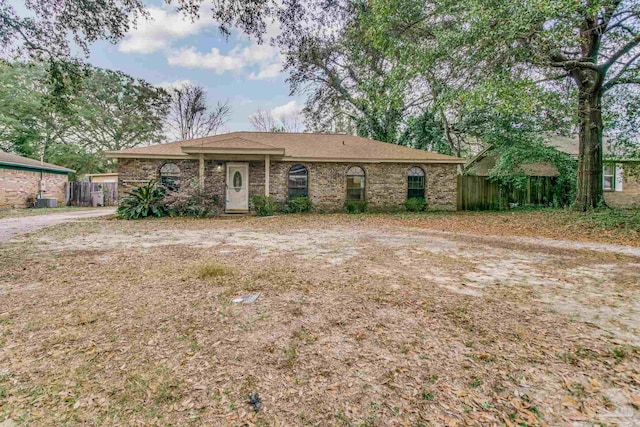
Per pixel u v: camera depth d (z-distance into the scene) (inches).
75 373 83.5
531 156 570.9
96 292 143.6
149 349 95.7
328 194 558.9
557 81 435.8
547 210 520.7
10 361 88.4
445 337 103.9
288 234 322.0
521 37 289.4
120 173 508.4
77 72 300.4
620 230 324.2
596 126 442.6
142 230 343.3
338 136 661.3
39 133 946.7
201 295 140.4
